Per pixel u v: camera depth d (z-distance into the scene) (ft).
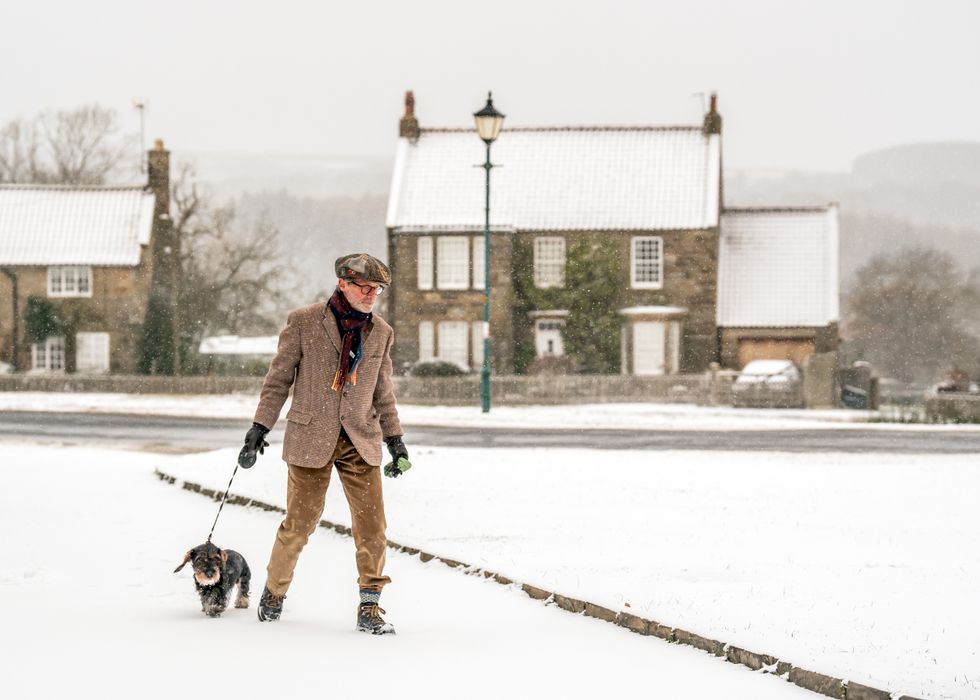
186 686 18.43
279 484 45.47
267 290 224.33
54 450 65.41
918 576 27.81
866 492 45.70
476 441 79.10
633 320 162.81
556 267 166.91
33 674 19.10
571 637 22.53
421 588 27.43
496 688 18.67
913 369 323.98
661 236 165.27
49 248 178.81
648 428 96.37
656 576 27.61
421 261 164.55
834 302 165.07
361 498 23.20
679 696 18.42
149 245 180.34
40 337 177.58
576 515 38.27
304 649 21.07
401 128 175.52
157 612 24.31
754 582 26.94
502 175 171.42
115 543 33.45
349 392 23.08
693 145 173.47
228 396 141.28
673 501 42.09
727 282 168.45
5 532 35.37
